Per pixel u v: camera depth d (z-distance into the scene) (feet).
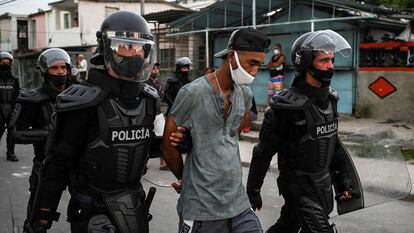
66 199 19.26
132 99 7.92
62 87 12.96
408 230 15.83
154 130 9.06
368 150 11.34
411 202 18.93
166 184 21.54
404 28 37.27
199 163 8.16
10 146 27.12
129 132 7.82
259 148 10.35
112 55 7.63
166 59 57.31
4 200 19.17
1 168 25.36
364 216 17.25
